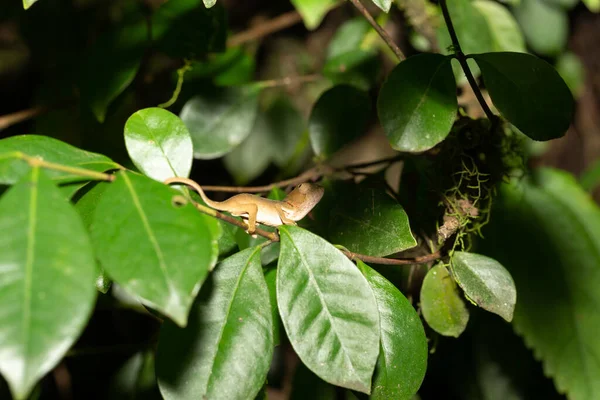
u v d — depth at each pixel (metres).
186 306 0.51
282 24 0.98
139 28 0.74
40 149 0.56
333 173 0.72
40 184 0.52
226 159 1.03
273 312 0.61
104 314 1.06
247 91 0.77
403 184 0.70
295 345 0.56
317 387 0.71
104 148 0.91
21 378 0.48
